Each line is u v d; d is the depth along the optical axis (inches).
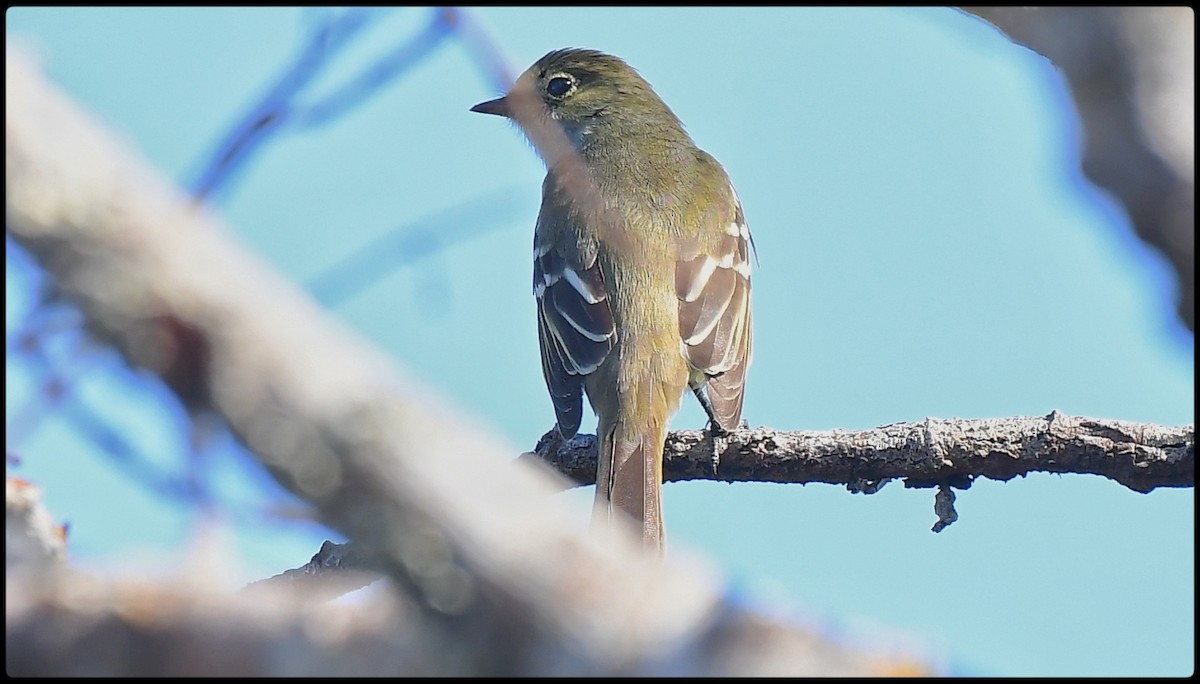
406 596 133.4
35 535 189.6
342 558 284.0
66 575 153.3
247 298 123.2
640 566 135.9
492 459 132.2
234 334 121.8
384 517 127.4
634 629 130.0
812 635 134.4
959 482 356.2
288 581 277.6
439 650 133.4
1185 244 128.6
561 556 131.5
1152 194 129.6
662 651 129.3
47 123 120.5
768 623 133.2
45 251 120.0
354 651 142.6
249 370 122.3
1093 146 133.5
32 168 119.1
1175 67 130.4
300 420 123.7
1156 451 340.5
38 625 147.6
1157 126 129.4
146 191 123.0
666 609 131.6
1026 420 350.0
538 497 133.8
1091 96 133.6
